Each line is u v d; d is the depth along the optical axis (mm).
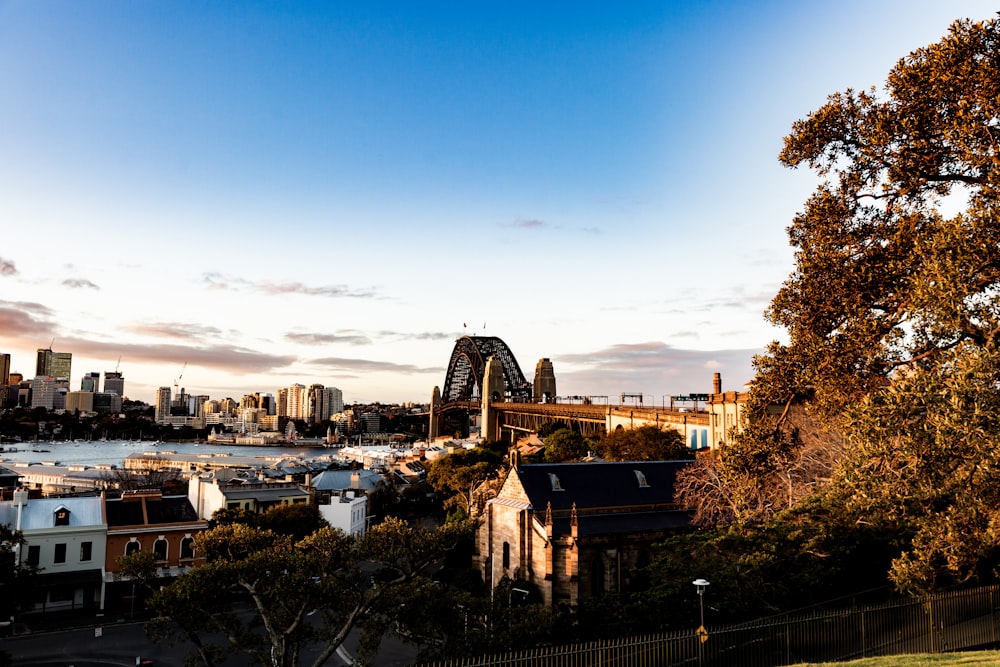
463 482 126438
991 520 22875
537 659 28641
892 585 39875
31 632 63312
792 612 37969
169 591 32750
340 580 37219
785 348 30578
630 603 40281
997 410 19281
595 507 67688
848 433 25375
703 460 70750
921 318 24547
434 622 36531
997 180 22891
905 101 27141
